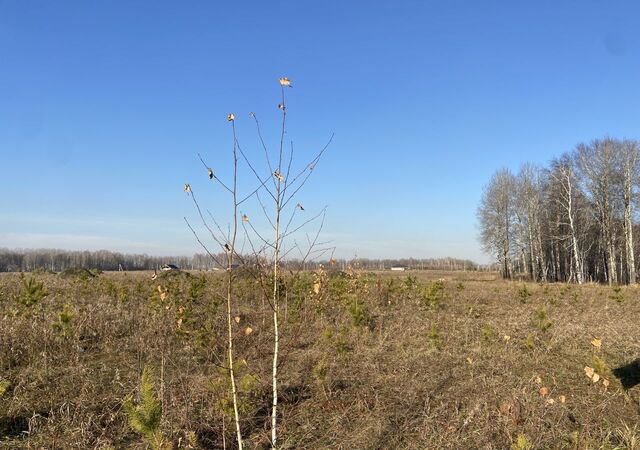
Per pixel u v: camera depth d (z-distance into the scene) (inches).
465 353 307.0
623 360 291.0
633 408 208.5
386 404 211.3
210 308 372.8
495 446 164.9
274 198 131.2
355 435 179.0
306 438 178.7
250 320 297.3
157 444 131.4
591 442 166.1
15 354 269.1
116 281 687.7
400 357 298.4
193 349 281.4
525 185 1633.9
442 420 188.5
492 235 1742.1
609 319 440.8
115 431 181.5
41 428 180.7
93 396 213.2
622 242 1439.5
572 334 360.2
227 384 184.7
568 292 778.8
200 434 179.0
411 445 168.7
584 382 246.1
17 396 210.5
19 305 364.8
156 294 387.9
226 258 129.6
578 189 1449.3
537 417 181.0
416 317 445.4
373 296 546.3
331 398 217.9
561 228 1619.1
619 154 1362.0
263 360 253.1
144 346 296.7
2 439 173.8
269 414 200.8
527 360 287.6
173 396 197.3
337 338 321.1
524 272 1779.0
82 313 364.2
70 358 274.1
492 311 516.4
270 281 147.3
